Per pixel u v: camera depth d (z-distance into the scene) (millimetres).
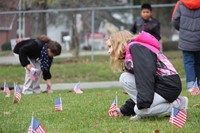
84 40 29312
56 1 19906
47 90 10469
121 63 6082
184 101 6082
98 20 25016
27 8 20312
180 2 9883
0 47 17969
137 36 5902
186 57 9836
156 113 5840
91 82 14883
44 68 10172
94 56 21562
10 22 18406
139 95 5586
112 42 5996
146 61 5656
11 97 9031
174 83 5766
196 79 9906
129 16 26438
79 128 5508
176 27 10039
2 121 6086
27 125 5781
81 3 22484
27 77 10281
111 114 6316
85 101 8016
